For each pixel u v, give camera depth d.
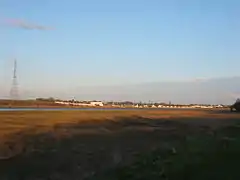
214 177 15.98
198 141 29.31
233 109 149.50
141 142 34.53
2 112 105.56
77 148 30.84
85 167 22.12
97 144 33.28
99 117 83.56
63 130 48.22
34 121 65.81
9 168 22.44
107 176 18.98
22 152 28.80
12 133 43.28
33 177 19.97
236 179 15.38
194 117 90.81
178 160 20.48
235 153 21.69
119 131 48.00
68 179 19.12
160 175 17.23
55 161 24.48
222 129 44.72
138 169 19.22
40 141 35.81
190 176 16.52
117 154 26.41
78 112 115.00
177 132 45.16
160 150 25.56
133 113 114.62
